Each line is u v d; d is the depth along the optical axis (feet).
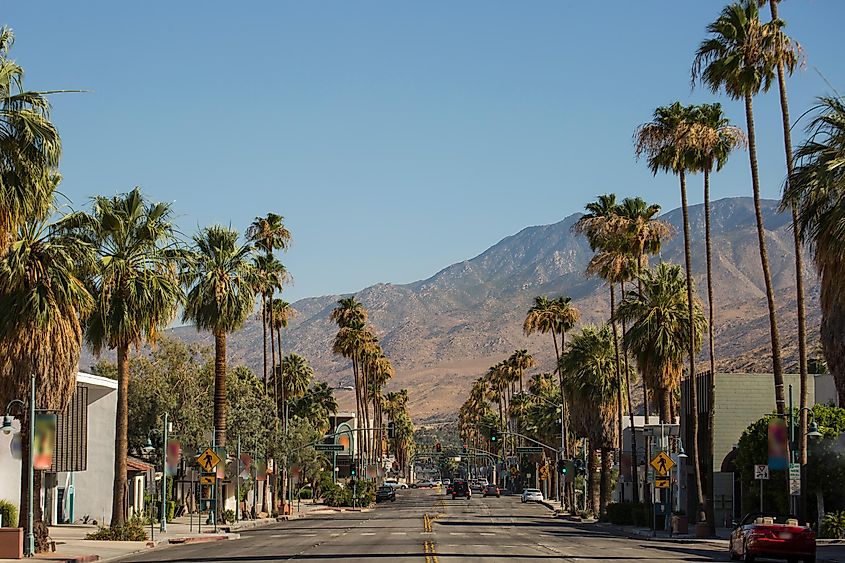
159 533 197.16
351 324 474.49
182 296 172.65
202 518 265.95
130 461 238.68
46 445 132.16
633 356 241.14
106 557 137.39
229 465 247.91
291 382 502.38
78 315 141.79
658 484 196.34
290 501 335.47
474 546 155.84
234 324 224.53
